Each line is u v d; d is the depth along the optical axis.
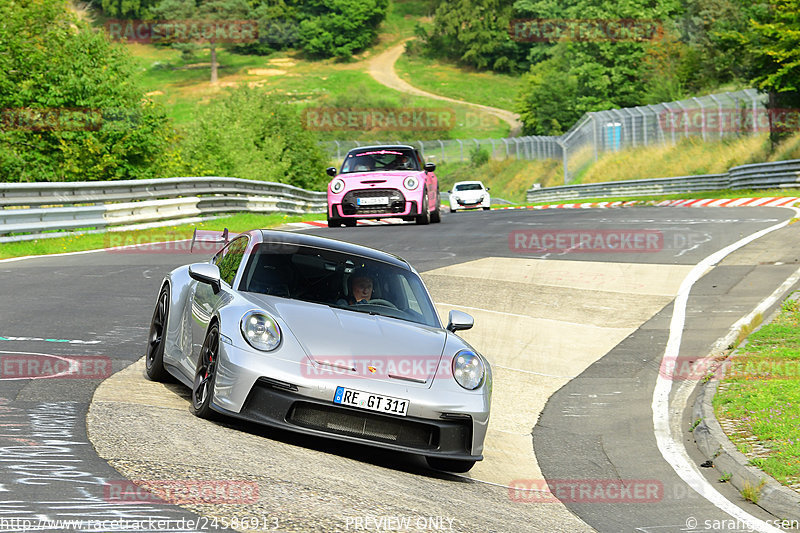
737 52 157.25
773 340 39.38
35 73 134.75
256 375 21.28
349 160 85.94
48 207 68.62
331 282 25.78
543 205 165.12
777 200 107.38
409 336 23.94
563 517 20.58
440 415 22.22
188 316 25.70
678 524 20.69
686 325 44.59
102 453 18.20
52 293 43.53
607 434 30.30
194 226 84.56
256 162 173.25
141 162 141.38
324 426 21.50
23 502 14.59
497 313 47.34
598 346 41.97
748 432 27.75
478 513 19.09
